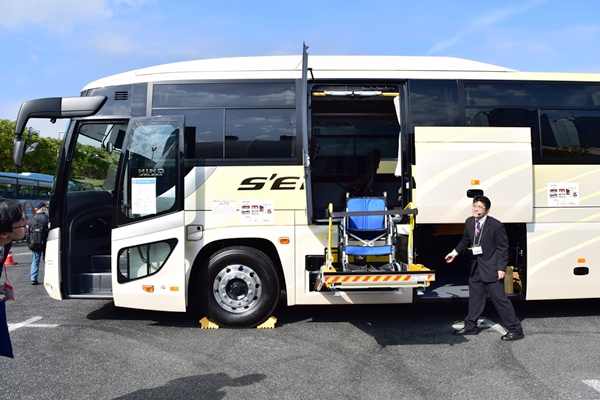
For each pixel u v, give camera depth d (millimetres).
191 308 7738
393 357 5398
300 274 6578
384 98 7215
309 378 4777
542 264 6832
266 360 5312
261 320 6594
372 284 5551
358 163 8961
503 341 5984
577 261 6871
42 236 10414
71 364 5188
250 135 6629
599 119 7008
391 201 8758
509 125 6883
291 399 4285
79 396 4363
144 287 6426
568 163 6910
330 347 5773
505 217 6539
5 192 24141
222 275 6609
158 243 6430
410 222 6227
